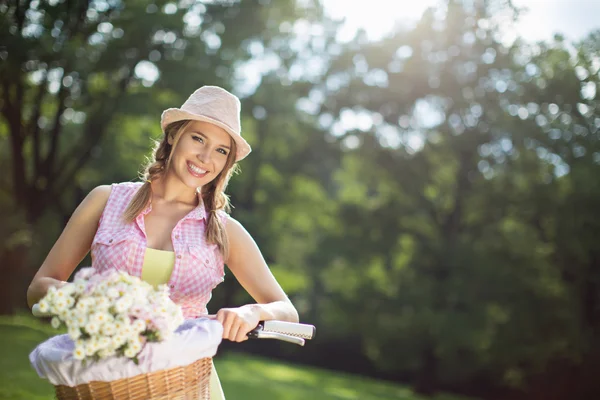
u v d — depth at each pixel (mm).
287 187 25328
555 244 22484
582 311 22969
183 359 2236
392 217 24547
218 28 18297
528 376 24375
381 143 24969
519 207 22766
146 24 15859
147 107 16969
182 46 17078
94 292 2188
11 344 13969
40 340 15195
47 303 2164
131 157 19812
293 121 24234
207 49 17891
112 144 18984
